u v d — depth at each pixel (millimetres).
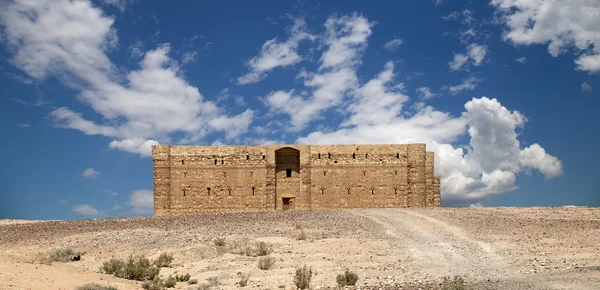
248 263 29641
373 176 71000
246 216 51562
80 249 35500
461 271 25844
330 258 30578
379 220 47312
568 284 20453
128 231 41312
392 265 28125
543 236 36406
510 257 29438
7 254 29000
